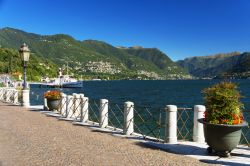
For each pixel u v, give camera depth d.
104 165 8.41
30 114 19.20
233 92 9.20
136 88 136.00
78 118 17.69
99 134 13.02
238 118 9.11
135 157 9.31
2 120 16.33
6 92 30.11
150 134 16.55
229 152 9.41
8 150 9.84
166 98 75.06
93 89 125.94
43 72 166.25
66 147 10.39
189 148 10.54
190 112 23.41
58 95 21.02
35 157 9.05
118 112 30.67
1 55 156.38
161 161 8.91
